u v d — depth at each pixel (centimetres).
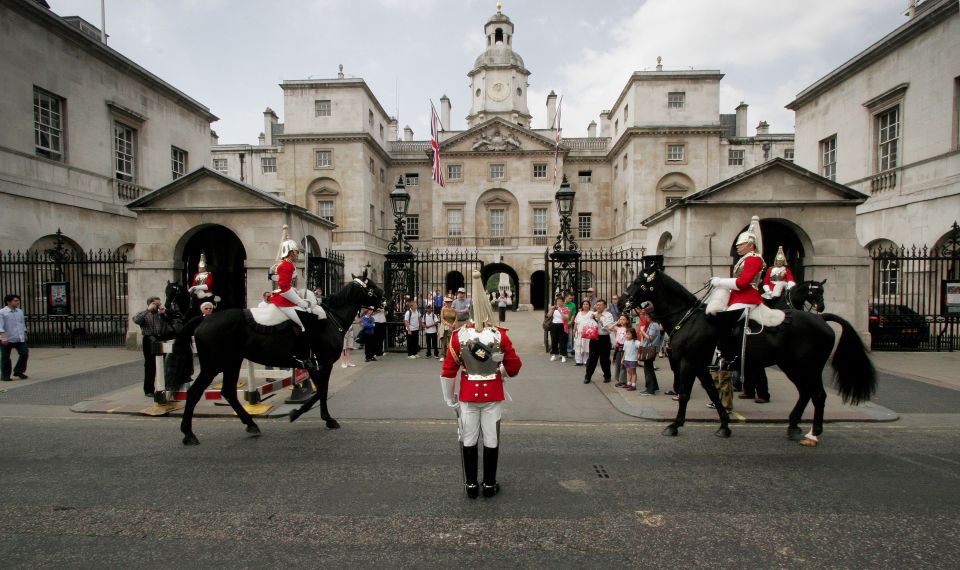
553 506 502
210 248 1908
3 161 1720
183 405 885
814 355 694
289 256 764
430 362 1391
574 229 4584
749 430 773
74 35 1991
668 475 584
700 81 3847
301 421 825
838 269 1406
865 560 406
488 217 4503
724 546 427
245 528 459
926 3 2025
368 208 4162
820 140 2342
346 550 420
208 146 2898
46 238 1862
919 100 1811
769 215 1413
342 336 820
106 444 704
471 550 420
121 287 2212
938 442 711
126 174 2316
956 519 476
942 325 1711
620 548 423
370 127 4284
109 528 460
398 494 531
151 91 2444
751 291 727
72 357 1458
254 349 733
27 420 834
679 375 769
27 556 413
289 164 4072
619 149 4266
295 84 4050
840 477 579
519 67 5325
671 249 1446
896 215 1898
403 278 1636
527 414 865
